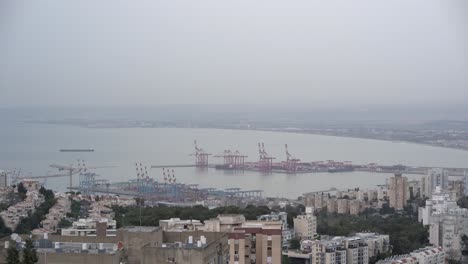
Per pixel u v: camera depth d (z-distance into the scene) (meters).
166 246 113.19
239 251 150.75
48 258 105.19
